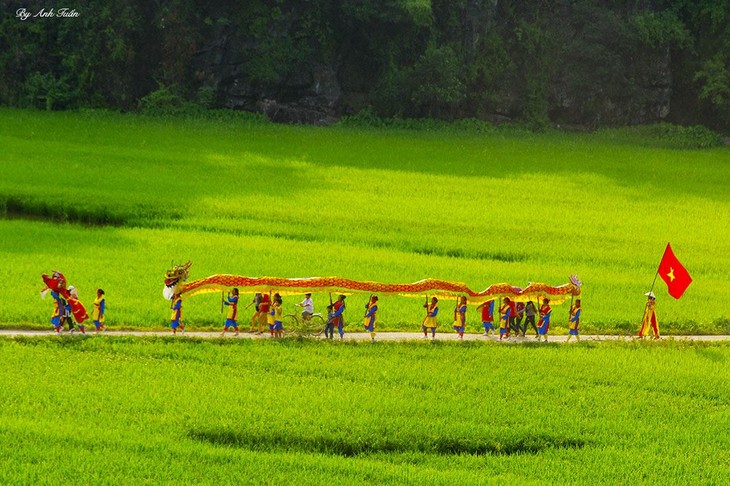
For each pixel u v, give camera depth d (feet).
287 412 107.55
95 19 340.18
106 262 166.91
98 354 120.88
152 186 229.04
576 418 111.65
